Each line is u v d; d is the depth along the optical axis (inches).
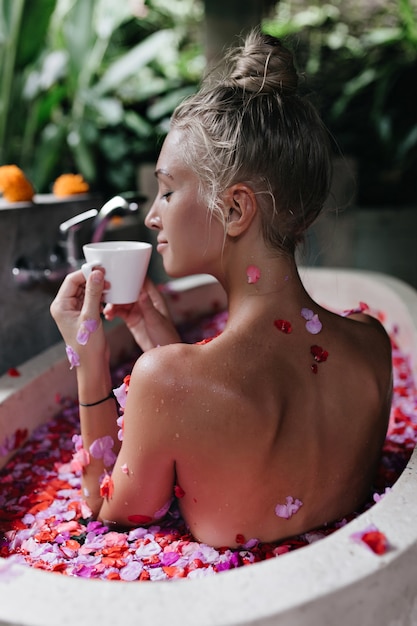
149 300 49.8
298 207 36.4
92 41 153.1
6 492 47.6
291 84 37.3
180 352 33.8
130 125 184.5
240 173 34.8
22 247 69.3
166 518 40.8
